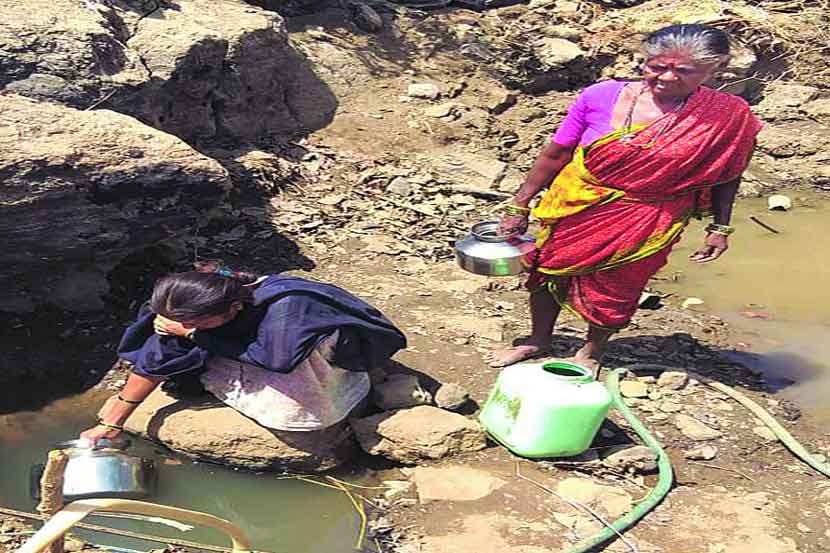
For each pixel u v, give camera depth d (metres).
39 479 3.60
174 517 3.04
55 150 5.01
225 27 7.46
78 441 3.85
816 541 3.93
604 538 3.82
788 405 4.98
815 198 8.19
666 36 4.27
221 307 4.00
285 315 4.10
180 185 5.36
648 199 4.50
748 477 4.33
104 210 5.19
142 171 5.23
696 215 4.75
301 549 3.84
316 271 6.13
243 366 4.25
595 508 4.02
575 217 4.60
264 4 9.02
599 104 4.48
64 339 5.23
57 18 6.28
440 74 9.16
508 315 5.72
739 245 7.18
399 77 8.97
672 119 4.37
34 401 4.76
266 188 7.05
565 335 5.50
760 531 3.95
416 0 9.98
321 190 7.29
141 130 5.46
